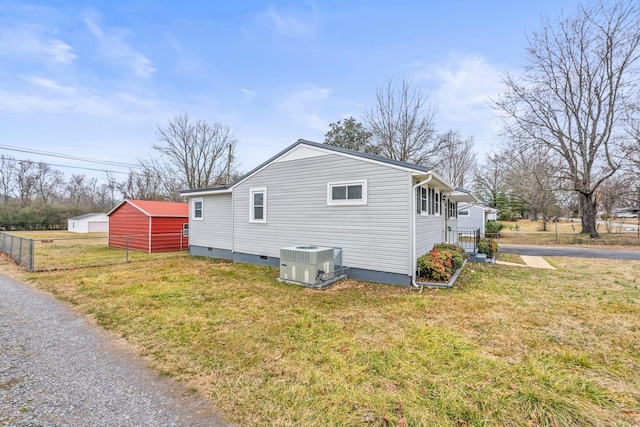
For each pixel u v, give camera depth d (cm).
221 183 2862
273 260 912
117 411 238
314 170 805
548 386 268
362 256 718
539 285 670
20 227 3331
